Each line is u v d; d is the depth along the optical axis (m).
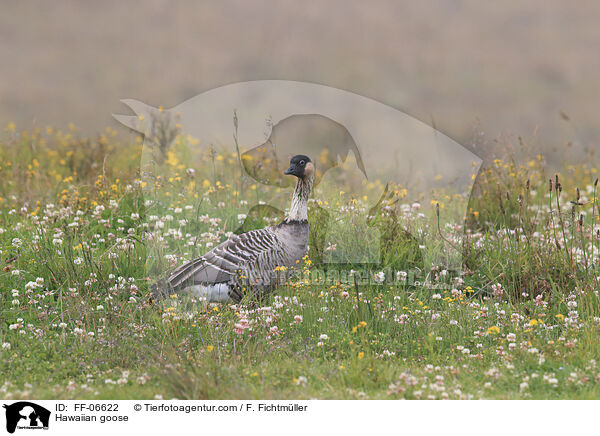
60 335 14.97
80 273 17.44
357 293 15.75
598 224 21.94
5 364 13.71
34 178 24.81
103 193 21.89
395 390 12.89
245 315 15.71
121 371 13.77
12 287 17.14
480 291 17.48
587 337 14.62
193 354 14.34
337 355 14.33
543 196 24.31
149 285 17.09
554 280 17.84
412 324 15.73
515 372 13.76
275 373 13.59
